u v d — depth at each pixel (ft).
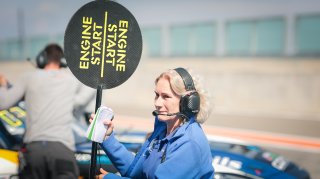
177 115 9.27
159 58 106.63
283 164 18.76
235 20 98.07
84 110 15.83
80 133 16.25
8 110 16.67
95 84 10.18
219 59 94.27
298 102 80.28
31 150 13.34
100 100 10.18
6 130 15.53
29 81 13.85
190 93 9.16
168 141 9.17
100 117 9.63
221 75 90.63
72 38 10.07
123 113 69.51
